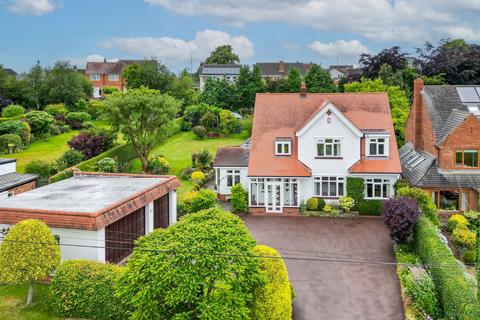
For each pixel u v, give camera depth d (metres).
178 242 18.14
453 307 20.11
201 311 17.20
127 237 29.06
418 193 34.72
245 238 19.53
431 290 23.16
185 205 37.75
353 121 41.84
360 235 34.31
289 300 21.16
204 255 17.81
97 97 116.44
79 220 24.84
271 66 144.88
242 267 18.12
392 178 39.16
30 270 21.58
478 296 18.73
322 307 23.81
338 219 38.47
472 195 38.06
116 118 48.31
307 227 36.34
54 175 42.34
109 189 32.16
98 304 21.11
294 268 28.50
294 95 45.12
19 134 58.41
